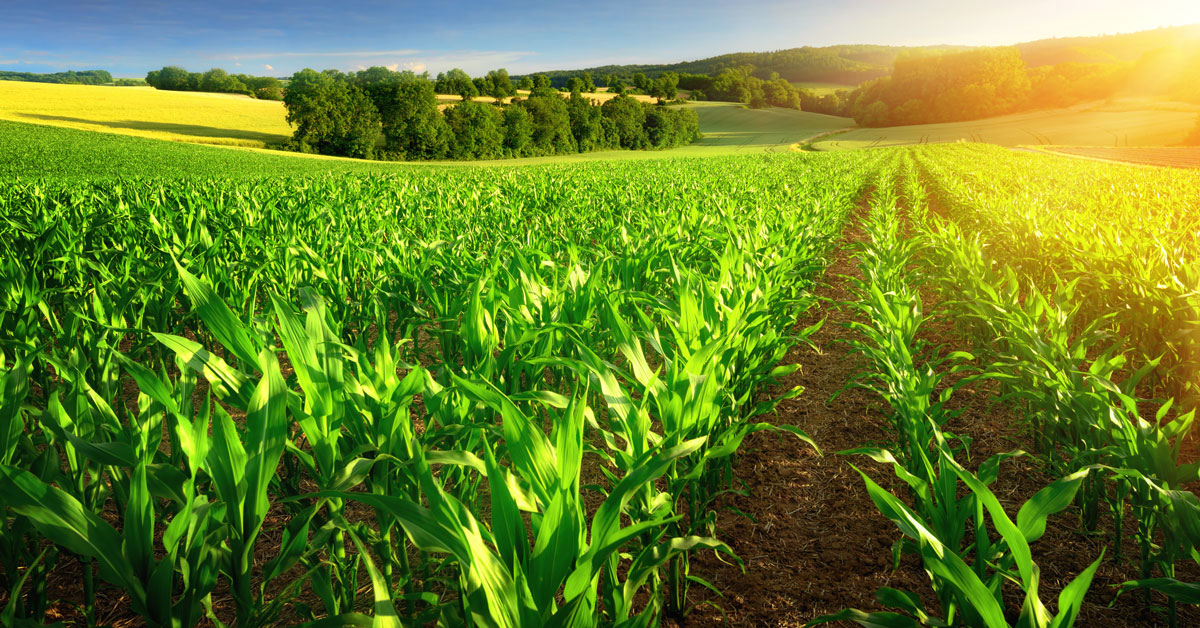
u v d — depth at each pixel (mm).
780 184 18641
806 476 3988
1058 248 6996
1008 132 98875
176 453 2539
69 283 6117
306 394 2143
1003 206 10633
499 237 7535
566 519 1500
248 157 52188
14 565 2186
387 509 1574
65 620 2643
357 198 12820
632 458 2271
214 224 8531
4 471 1582
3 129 54344
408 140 76000
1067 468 3207
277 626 2639
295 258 6402
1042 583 2955
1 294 4395
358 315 5684
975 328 5945
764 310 3982
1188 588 1723
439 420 2514
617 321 2707
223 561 1936
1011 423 4648
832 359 6227
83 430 2377
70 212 9406
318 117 69938
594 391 4492
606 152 95375
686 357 2969
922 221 11453
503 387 3104
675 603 2775
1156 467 2508
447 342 4441
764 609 2830
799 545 3289
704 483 3447
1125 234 6980
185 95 106500
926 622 1803
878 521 3480
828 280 9852
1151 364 3334
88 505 2502
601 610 2664
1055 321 4148
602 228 8430
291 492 2801
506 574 1443
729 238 5770
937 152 53500
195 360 2123
